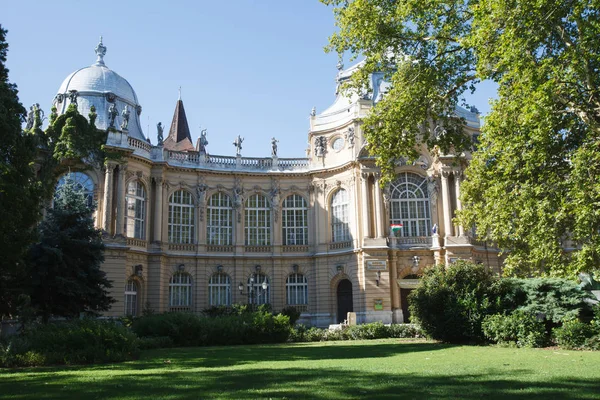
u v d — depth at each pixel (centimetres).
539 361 1802
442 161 5091
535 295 2719
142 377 1519
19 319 3178
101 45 5625
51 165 3869
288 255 5438
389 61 2745
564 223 2236
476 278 2989
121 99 5331
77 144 3897
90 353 2100
